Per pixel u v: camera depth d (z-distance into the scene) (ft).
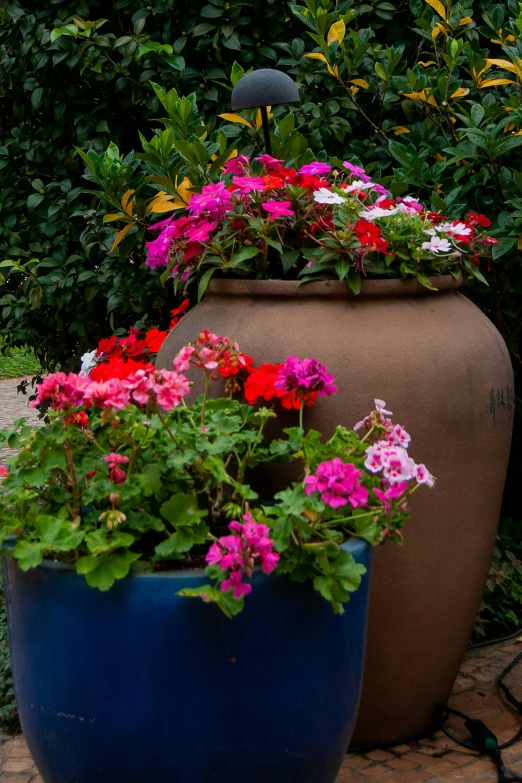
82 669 5.72
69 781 6.06
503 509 13.34
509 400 8.14
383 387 7.26
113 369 6.85
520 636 11.01
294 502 5.69
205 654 5.61
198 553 6.63
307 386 6.49
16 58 11.48
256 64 11.32
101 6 11.46
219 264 7.87
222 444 6.03
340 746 6.32
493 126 9.53
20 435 6.53
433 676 8.25
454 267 8.27
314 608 5.83
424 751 8.27
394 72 11.09
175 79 10.91
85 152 11.24
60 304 11.32
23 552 5.66
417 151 10.61
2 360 38.52
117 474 6.02
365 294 7.52
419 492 7.55
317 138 10.69
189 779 5.76
